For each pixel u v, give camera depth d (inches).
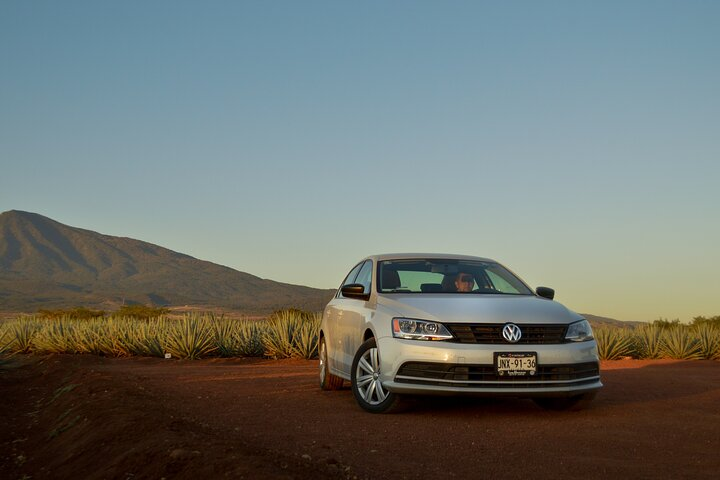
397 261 314.5
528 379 248.7
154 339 725.9
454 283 301.0
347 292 297.4
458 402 291.9
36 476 213.0
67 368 487.5
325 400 306.8
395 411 263.3
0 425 293.6
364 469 175.2
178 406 284.0
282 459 173.3
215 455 170.1
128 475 177.2
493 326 252.4
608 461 186.4
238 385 375.9
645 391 340.8
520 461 186.5
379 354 262.4
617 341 713.0
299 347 683.4
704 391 341.7
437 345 249.3
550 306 273.6
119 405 254.7
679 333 742.5
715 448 202.5
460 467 180.1
